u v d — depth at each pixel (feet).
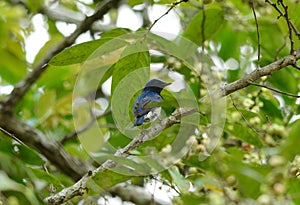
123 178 16.98
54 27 25.61
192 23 19.72
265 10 19.30
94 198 19.06
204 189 18.65
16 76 23.54
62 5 25.75
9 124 22.02
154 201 18.89
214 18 19.76
